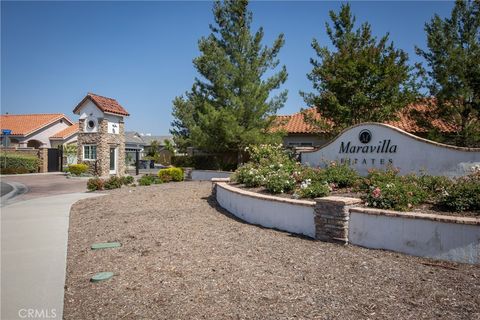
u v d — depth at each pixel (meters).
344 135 11.67
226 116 18.95
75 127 46.75
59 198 15.26
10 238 8.20
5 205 13.73
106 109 29.48
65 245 7.52
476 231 5.59
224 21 21.42
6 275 5.69
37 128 43.78
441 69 15.91
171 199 12.98
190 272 5.45
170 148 48.00
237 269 5.54
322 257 6.10
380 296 4.53
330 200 7.09
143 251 6.66
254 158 15.99
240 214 9.68
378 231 6.57
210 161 24.56
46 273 5.76
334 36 17.31
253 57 21.31
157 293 4.73
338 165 10.71
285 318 4.00
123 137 32.16
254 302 4.39
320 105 16.09
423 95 16.23
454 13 16.19
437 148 9.82
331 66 15.77
